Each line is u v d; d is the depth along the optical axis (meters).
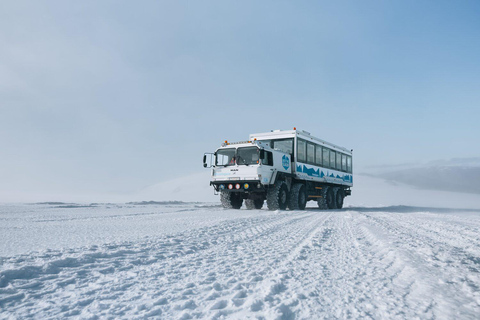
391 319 2.04
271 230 7.11
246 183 13.70
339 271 3.40
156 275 3.11
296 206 15.48
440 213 16.31
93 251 3.97
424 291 2.66
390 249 4.63
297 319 2.03
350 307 2.26
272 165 14.15
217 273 3.21
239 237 5.93
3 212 11.18
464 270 3.42
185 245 4.82
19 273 2.91
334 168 20.52
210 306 2.20
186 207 16.09
